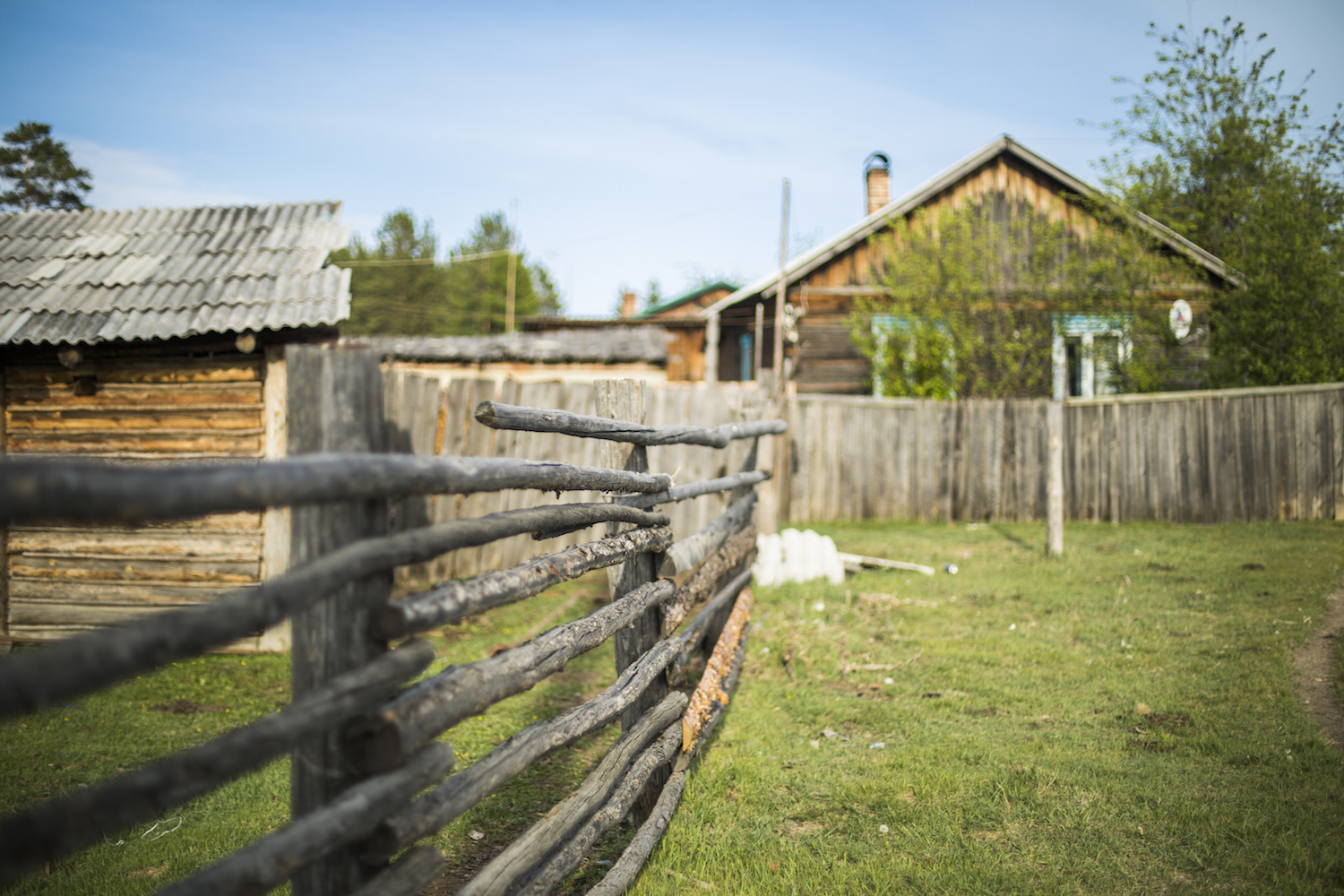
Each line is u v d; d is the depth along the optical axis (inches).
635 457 145.0
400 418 331.9
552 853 104.2
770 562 297.7
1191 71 561.6
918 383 559.5
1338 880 114.7
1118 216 556.1
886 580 308.5
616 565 137.8
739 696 197.5
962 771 154.0
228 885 55.6
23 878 122.8
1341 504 396.2
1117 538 389.4
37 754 169.6
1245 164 540.4
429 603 74.7
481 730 179.6
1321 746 154.0
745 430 223.8
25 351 266.1
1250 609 246.7
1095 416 452.8
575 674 219.5
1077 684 198.2
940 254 554.3
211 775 54.5
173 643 50.6
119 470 46.3
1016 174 646.5
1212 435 424.8
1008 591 286.0
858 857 126.6
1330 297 455.2
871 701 192.5
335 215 302.7
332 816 64.1
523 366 530.6
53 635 259.4
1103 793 143.0
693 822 137.2
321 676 69.1
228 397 262.7
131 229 300.4
